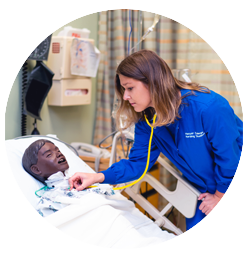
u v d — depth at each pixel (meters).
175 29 2.31
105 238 1.23
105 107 2.64
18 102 1.95
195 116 1.33
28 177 1.47
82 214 1.26
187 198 1.57
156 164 2.44
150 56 1.23
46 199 1.33
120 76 1.25
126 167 1.54
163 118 1.26
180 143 1.43
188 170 1.52
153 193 2.46
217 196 1.49
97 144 2.72
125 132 1.81
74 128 2.50
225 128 1.30
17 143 1.62
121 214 1.33
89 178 1.41
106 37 2.57
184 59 2.30
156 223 1.64
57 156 1.45
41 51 1.91
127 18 2.47
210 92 1.36
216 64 2.19
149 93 1.24
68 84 2.17
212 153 1.45
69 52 2.12
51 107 2.27
